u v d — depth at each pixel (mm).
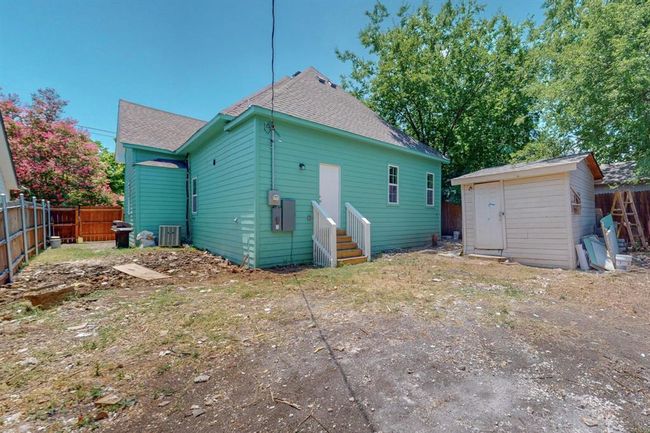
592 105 8086
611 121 8375
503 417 1773
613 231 7770
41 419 1718
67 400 1899
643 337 2977
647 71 6836
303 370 2309
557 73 9773
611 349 2705
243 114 6660
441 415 1789
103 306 3832
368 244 7578
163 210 11273
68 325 3182
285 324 3256
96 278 5379
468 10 14734
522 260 7266
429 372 2289
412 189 11039
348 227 8352
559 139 9812
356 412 1813
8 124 12883
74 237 12750
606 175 10273
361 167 9016
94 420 1717
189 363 2402
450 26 15031
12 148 12836
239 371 2289
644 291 4629
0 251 4816
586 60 7801
